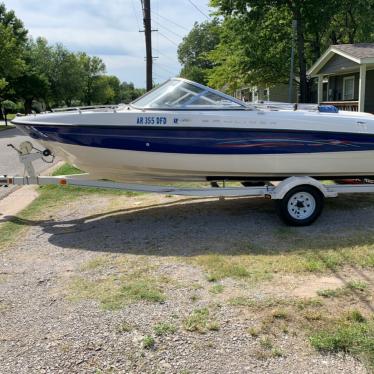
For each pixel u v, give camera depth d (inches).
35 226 249.0
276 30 890.7
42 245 216.1
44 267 186.9
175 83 245.6
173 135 237.0
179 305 148.6
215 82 1027.3
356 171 263.6
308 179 234.2
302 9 840.9
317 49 949.2
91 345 126.7
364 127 253.3
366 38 975.6
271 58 905.5
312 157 250.8
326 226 237.5
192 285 164.1
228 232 229.3
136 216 264.5
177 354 121.9
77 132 237.0
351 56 634.8
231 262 185.6
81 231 237.8
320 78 813.2
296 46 882.1
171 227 240.5
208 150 241.1
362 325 133.1
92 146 240.5
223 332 131.7
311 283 164.6
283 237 219.3
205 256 192.7
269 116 241.1
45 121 240.8
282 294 155.3
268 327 133.8
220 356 120.6
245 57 912.9
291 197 234.1
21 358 121.8
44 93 1956.2
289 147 245.4
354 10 938.7
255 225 241.0
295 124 243.1
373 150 257.6
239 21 887.7
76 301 153.2
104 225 247.9
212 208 278.8
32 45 2423.7
